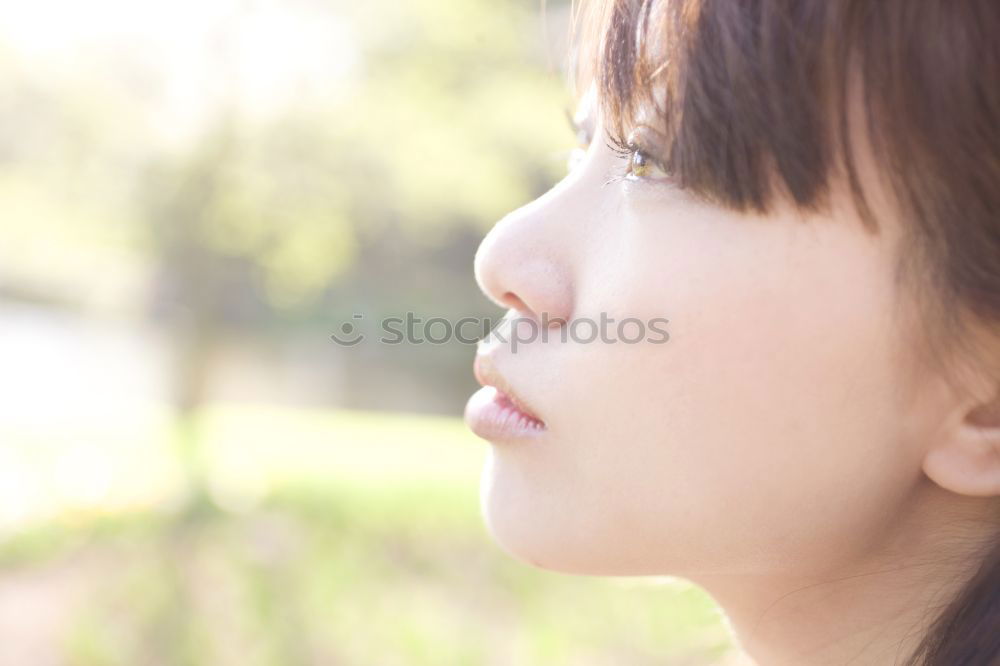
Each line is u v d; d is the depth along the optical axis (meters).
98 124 7.57
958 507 0.79
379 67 7.69
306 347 17.12
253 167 7.71
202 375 8.80
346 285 12.92
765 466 0.75
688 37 0.73
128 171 7.84
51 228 8.47
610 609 4.68
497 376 0.84
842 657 0.83
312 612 4.78
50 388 12.23
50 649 4.20
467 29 7.51
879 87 0.68
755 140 0.70
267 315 17.00
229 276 8.88
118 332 16.22
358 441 9.86
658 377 0.76
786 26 0.69
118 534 5.61
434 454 9.32
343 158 7.80
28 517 5.82
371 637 4.62
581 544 0.80
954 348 0.71
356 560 5.47
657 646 4.11
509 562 5.42
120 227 8.20
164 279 9.51
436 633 4.65
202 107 7.55
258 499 6.47
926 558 0.80
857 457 0.75
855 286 0.71
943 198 0.68
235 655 4.44
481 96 7.70
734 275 0.73
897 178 0.69
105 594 4.77
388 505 6.36
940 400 0.73
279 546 5.61
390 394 16.30
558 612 4.79
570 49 1.08
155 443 8.19
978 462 0.75
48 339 15.91
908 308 0.71
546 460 0.82
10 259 10.69
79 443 8.31
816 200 0.71
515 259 0.83
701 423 0.75
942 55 0.66
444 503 6.54
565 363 0.80
